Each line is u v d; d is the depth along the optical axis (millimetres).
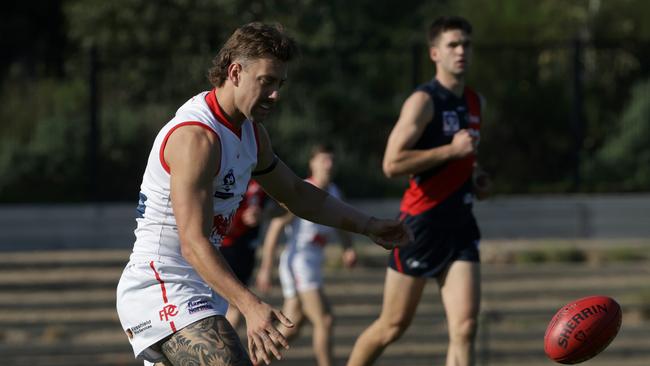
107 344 38562
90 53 49781
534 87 58500
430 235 21562
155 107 53750
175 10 59500
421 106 21906
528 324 40844
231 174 14344
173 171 13820
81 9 63219
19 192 52438
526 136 57750
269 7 59625
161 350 14773
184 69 53750
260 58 13656
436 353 39344
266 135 15391
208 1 59094
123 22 60469
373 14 69562
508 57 58969
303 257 32656
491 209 49250
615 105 57906
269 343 12758
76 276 42125
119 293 14953
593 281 43219
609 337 16484
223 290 13133
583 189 54188
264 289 33500
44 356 38094
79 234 45969
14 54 67438
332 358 32656
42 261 42875
